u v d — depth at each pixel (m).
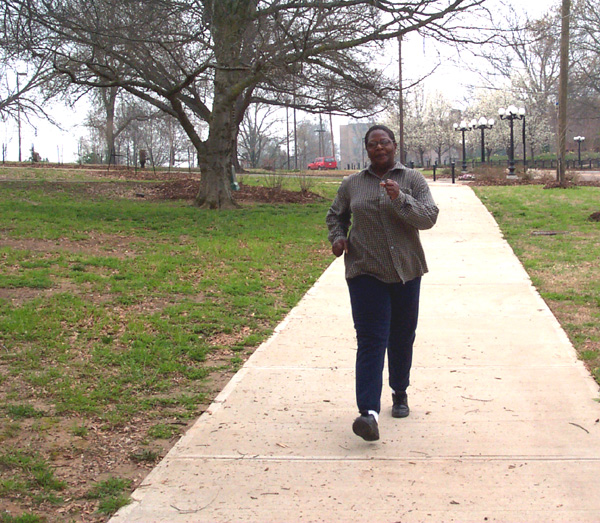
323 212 18.25
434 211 4.36
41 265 9.98
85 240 12.56
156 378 5.86
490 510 3.60
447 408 5.08
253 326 7.58
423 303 8.48
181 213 17.00
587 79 51.09
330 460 4.25
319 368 6.11
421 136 65.75
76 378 5.73
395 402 4.96
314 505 3.70
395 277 4.44
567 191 21.91
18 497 3.81
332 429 4.74
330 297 8.98
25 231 12.85
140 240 12.98
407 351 4.80
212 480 4.01
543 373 5.80
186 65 17.11
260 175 32.34
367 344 4.40
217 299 8.71
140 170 32.94
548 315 7.67
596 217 15.27
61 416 4.99
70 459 4.33
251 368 6.13
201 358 6.41
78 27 14.97
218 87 18.25
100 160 58.19
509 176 30.59
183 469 4.15
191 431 4.73
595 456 4.20
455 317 7.78
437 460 4.21
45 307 7.69
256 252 11.88
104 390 5.45
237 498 3.79
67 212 15.95
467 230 14.41
